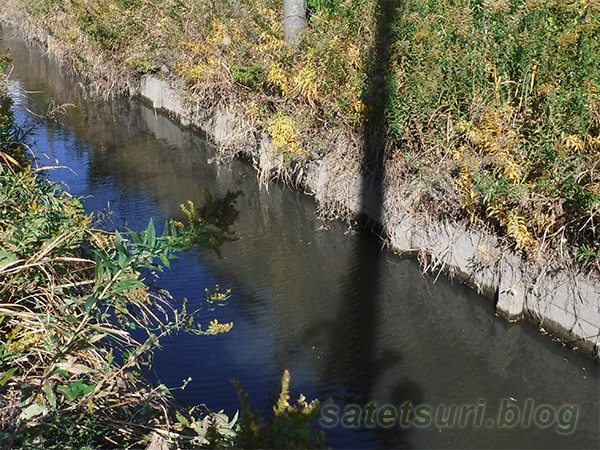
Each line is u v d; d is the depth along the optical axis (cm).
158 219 743
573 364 492
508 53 582
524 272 531
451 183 579
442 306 571
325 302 576
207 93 985
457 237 593
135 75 1356
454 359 503
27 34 2170
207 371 470
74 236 409
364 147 698
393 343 521
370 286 602
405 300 579
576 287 493
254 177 893
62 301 354
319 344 515
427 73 620
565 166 495
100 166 957
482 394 466
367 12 740
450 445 413
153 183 876
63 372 294
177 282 604
